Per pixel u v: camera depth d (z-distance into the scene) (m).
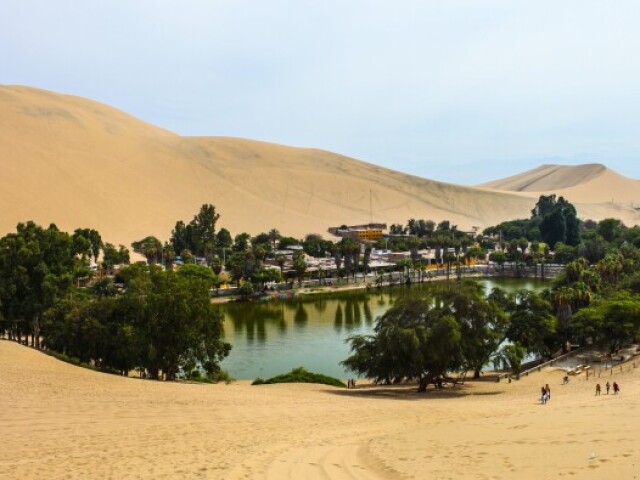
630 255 179.00
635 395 47.31
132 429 32.25
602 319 84.62
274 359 97.25
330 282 193.62
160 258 195.50
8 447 27.27
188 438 30.31
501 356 74.62
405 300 66.62
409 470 22.12
